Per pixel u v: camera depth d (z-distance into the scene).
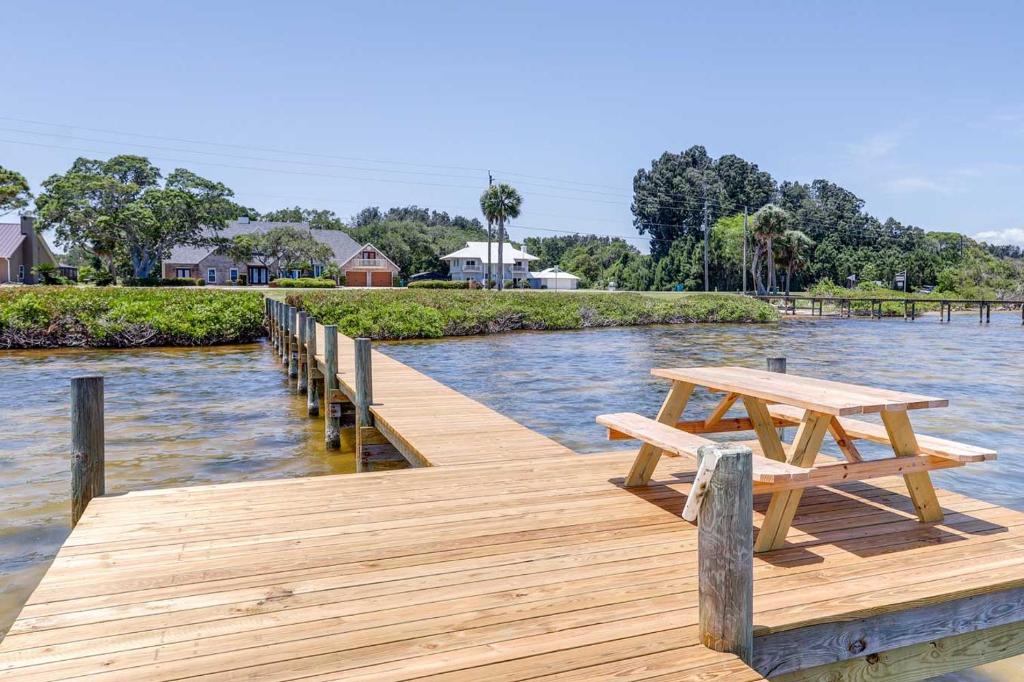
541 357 21.84
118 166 56.06
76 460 4.70
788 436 6.81
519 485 4.91
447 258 82.19
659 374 4.98
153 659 2.52
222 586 3.18
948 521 4.11
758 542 3.63
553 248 125.19
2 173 46.06
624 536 3.87
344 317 28.48
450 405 8.11
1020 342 28.66
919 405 3.61
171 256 63.47
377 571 3.37
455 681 2.36
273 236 59.50
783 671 2.81
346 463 8.78
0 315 22.52
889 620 3.00
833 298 53.19
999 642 3.29
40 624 2.79
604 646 2.61
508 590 3.14
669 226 93.00
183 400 13.27
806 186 107.94
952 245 103.06
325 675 2.41
